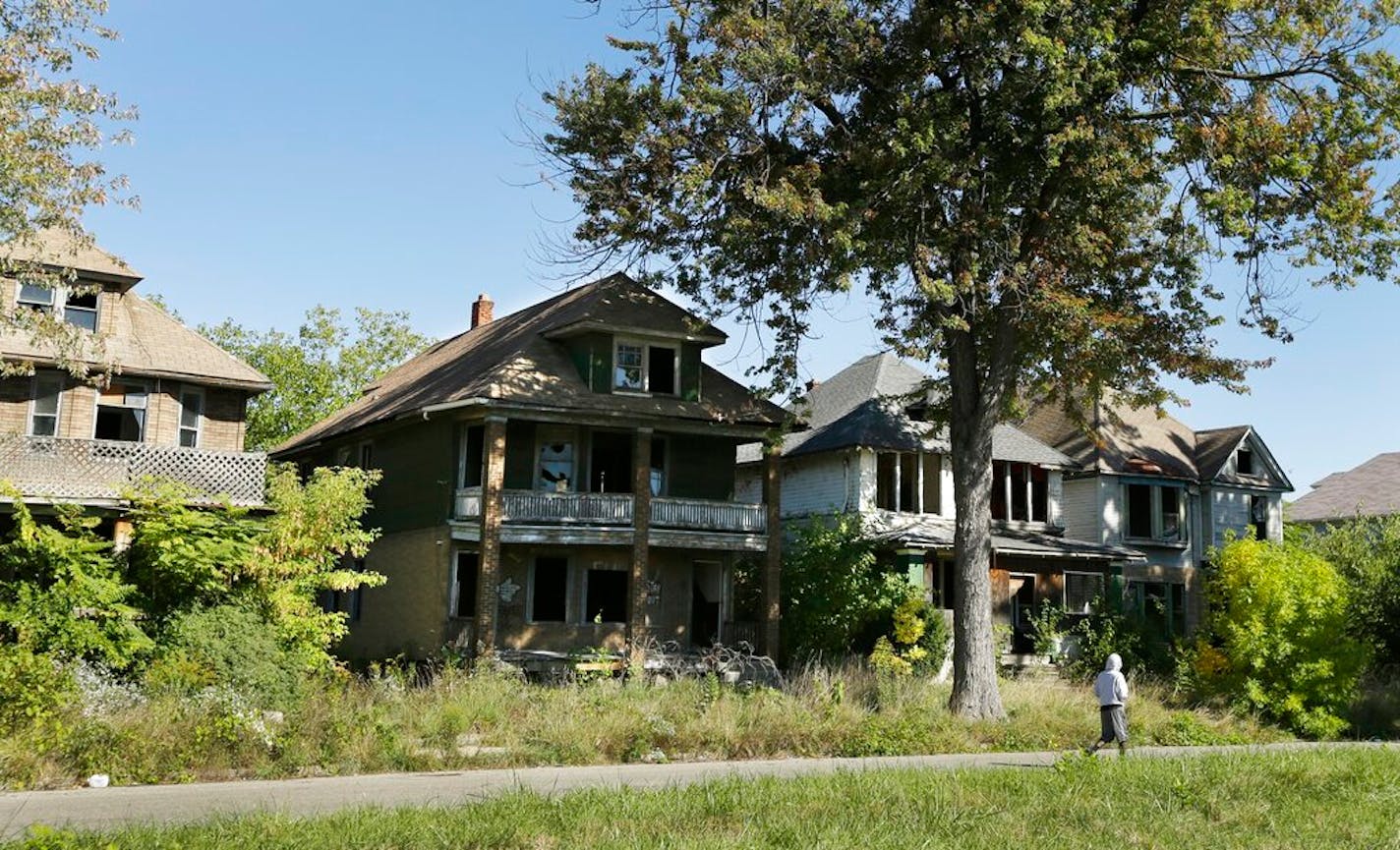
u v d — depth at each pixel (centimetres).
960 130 2414
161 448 2945
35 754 1438
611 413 3186
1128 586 4444
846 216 2348
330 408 5216
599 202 2589
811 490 4009
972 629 2572
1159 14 2392
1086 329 2697
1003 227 2494
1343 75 2483
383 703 1995
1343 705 2948
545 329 3347
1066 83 2270
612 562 3412
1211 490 4728
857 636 3572
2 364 2116
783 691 2405
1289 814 1283
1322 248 2545
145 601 2058
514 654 3017
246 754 1576
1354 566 4306
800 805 1219
